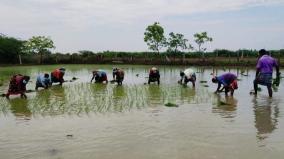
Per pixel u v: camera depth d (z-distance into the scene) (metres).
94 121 12.94
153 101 17.61
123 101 17.69
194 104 16.59
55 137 10.80
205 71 45.09
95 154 9.16
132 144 9.95
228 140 10.20
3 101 18.34
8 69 52.75
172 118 13.30
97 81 29.12
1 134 11.27
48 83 24.56
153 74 26.66
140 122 12.65
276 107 15.46
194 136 10.68
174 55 69.31
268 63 18.61
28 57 71.94
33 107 16.25
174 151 9.29
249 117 13.34
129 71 46.03
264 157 8.69
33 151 9.47
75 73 43.34
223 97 18.95
